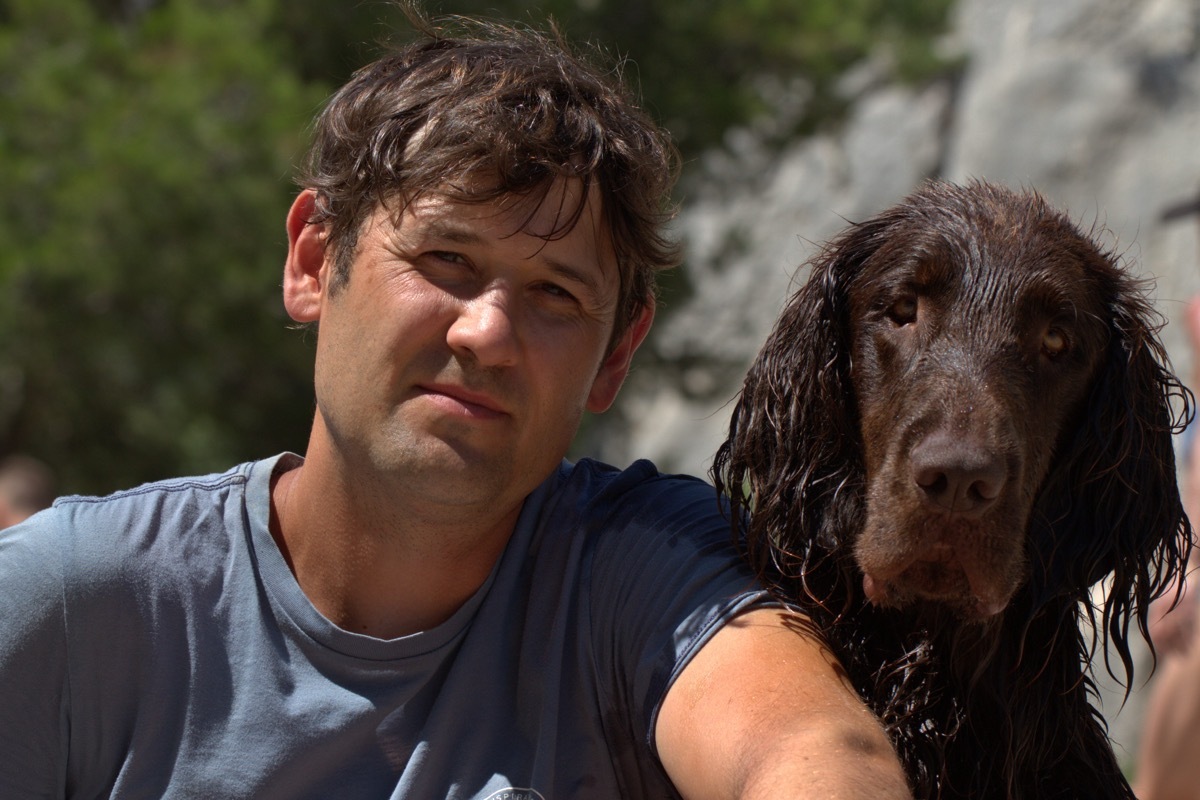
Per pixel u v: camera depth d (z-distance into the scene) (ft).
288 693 4.93
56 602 4.94
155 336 15.56
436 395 4.88
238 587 5.01
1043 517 5.17
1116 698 13.76
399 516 4.94
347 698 4.92
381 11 15.87
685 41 17.34
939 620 5.19
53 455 16.65
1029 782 5.18
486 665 4.99
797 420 5.34
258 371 16.46
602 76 5.28
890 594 5.06
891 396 5.18
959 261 5.19
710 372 20.27
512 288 4.93
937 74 21.49
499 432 4.90
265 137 14.53
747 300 23.71
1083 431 5.21
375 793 4.90
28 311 14.78
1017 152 21.57
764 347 5.49
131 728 4.95
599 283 5.04
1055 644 5.20
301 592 4.98
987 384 5.00
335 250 5.06
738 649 4.77
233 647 4.97
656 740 4.82
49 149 15.01
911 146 23.41
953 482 4.89
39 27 15.87
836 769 4.46
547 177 4.93
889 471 5.06
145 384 15.93
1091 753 5.28
